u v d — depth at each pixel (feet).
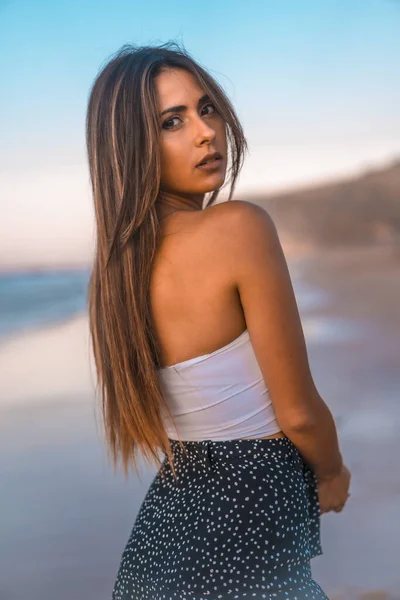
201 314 5.24
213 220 5.26
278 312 5.16
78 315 42.09
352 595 9.32
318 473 5.68
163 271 5.33
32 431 18.11
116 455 6.03
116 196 5.44
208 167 5.46
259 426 5.33
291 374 5.21
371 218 96.68
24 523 12.37
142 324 5.36
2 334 35.60
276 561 5.10
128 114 5.38
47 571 10.62
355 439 15.57
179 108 5.39
